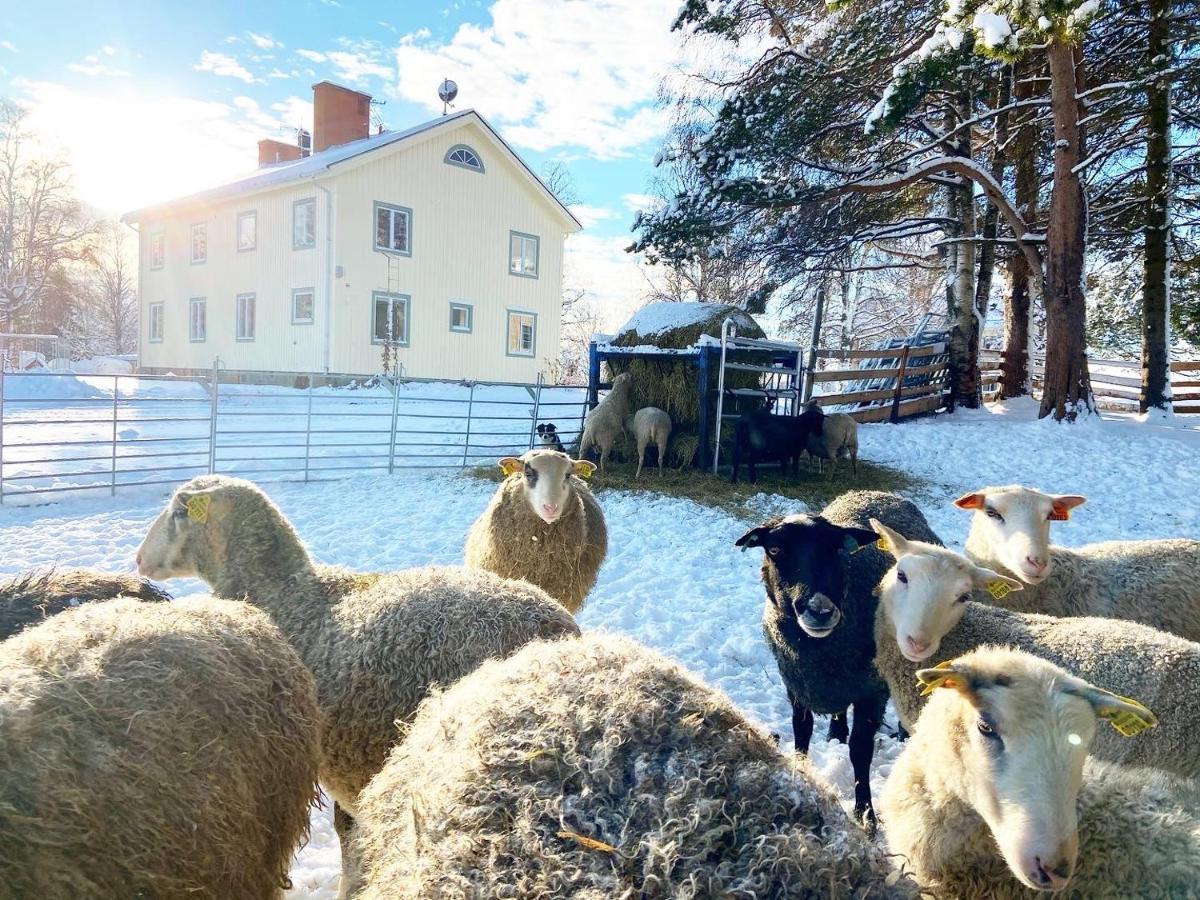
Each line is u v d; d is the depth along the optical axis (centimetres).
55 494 1052
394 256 2627
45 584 362
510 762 169
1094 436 1573
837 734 513
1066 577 485
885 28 1661
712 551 919
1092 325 3102
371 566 827
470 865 151
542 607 339
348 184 2505
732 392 1290
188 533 402
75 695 191
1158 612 468
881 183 1734
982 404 2009
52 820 166
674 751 166
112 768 183
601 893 137
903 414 1859
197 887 193
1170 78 1597
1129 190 2009
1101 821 209
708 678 591
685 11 1817
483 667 228
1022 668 226
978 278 2233
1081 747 210
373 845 191
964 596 364
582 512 567
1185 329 2600
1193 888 185
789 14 1888
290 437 1555
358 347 2570
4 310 4562
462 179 2780
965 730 230
